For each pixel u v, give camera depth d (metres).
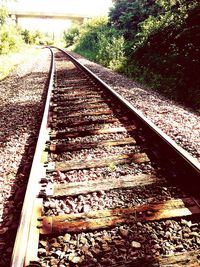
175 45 11.06
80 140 4.99
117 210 2.96
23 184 3.69
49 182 3.60
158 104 7.18
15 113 7.37
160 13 16.75
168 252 2.45
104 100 7.61
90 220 2.83
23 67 18.17
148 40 13.31
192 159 3.53
